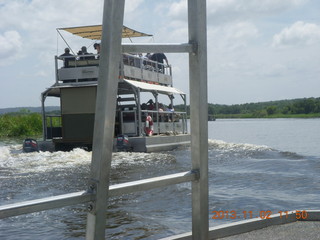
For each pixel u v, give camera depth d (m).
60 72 18.08
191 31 2.30
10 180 9.49
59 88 17.89
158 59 22.27
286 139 31.52
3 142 26.59
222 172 11.02
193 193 2.35
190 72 2.32
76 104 17.59
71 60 18.34
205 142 2.32
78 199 1.80
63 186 8.73
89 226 1.88
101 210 1.86
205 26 2.30
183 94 22.09
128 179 9.80
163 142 18.28
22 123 36.66
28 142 16.55
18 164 12.50
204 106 2.31
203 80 2.30
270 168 11.88
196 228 2.35
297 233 2.88
